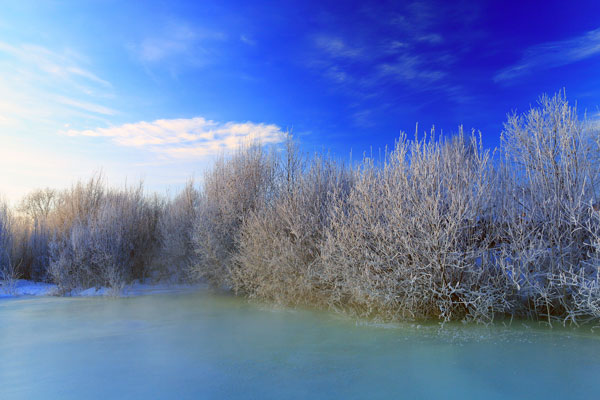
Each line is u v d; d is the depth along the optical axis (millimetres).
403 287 6500
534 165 7156
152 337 5633
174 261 13266
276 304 8500
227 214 11297
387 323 6457
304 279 8000
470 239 6625
